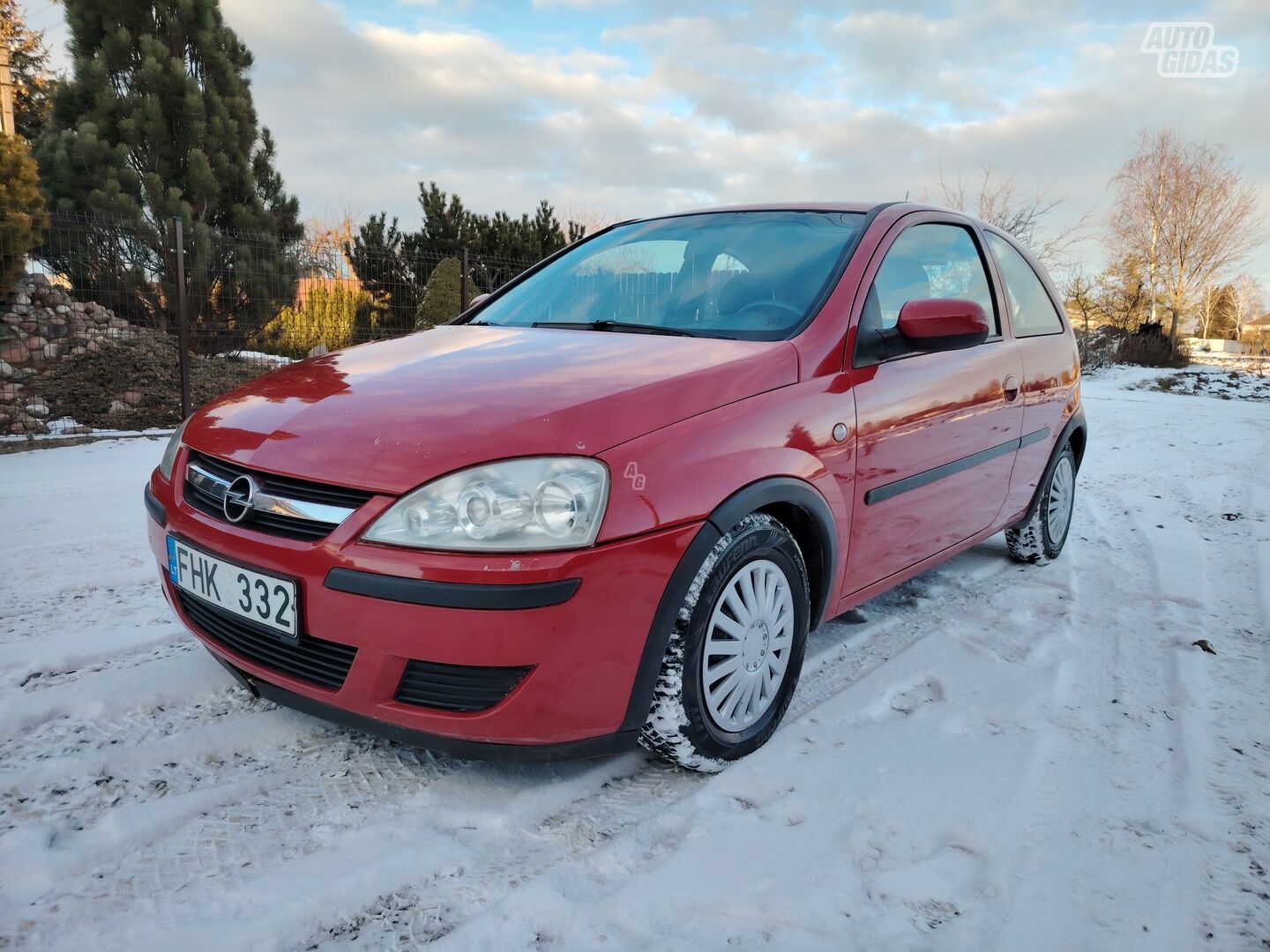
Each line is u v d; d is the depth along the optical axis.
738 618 2.15
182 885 1.69
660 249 3.12
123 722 2.32
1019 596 3.55
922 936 1.58
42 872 1.70
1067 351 3.98
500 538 1.77
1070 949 1.56
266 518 1.97
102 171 9.48
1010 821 1.94
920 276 3.00
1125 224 35.09
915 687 2.66
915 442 2.73
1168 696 2.61
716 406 2.11
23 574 3.56
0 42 11.34
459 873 1.75
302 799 2.00
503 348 2.51
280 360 9.84
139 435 7.27
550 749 1.90
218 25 10.67
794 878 1.74
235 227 10.36
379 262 10.74
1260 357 28.64
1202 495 5.72
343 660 1.90
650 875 1.74
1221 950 1.57
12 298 8.16
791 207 3.17
